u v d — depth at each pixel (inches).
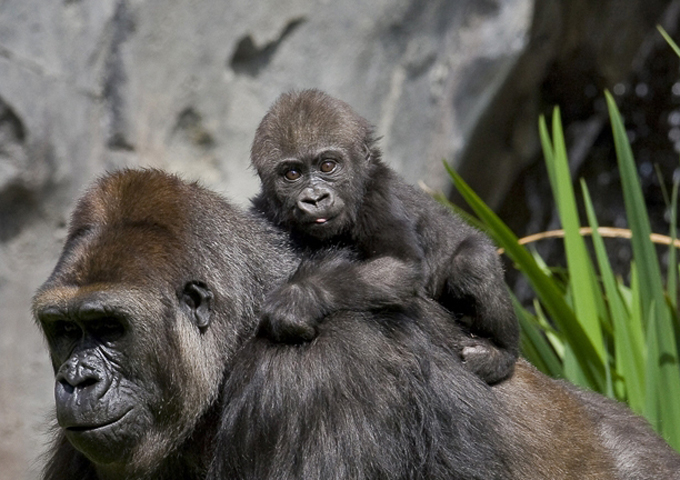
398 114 823.1
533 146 925.8
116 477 303.9
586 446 341.4
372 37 806.5
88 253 293.7
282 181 343.0
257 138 357.7
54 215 715.4
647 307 428.8
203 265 307.4
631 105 1075.9
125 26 722.2
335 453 290.0
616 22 949.8
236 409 298.8
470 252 335.3
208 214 318.0
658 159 1109.1
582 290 436.8
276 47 784.3
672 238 441.1
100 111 730.8
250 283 319.0
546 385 351.9
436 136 835.4
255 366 299.6
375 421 293.6
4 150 682.8
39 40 692.1
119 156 729.0
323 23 790.5
